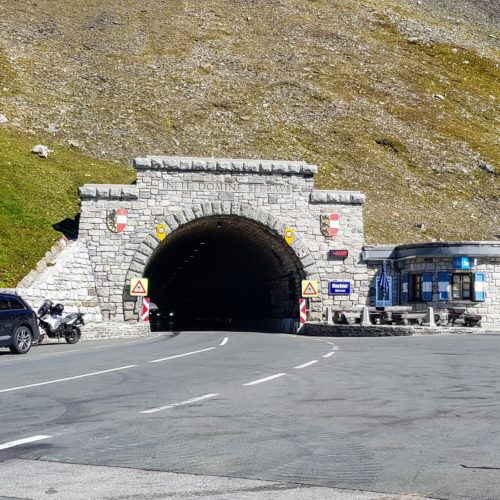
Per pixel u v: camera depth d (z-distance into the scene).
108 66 85.12
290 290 43.19
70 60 85.75
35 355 22.22
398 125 80.25
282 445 7.50
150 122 72.50
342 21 109.25
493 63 104.62
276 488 5.81
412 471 6.37
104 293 37.56
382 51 100.94
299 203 40.34
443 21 123.62
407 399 10.77
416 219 60.25
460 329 31.27
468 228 60.53
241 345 25.17
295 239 40.06
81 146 63.69
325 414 9.44
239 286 58.50
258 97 82.00
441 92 91.25
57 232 39.81
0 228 38.72
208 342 27.70
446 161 73.81
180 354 20.56
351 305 40.50
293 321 41.00
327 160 69.88
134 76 83.19
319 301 40.22
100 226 38.00
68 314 29.27
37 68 81.69
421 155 74.38
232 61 90.81
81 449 7.34
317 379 13.47
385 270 40.25
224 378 13.80
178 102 78.31
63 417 9.36
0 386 12.98
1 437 8.05
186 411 9.73
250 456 6.98
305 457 6.94
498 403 10.34
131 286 37.53
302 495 5.60
